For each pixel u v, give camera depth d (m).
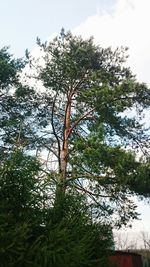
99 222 12.18
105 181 23.08
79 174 23.48
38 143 26.77
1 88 27.30
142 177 22.25
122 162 22.06
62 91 28.08
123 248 48.78
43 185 10.94
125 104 24.75
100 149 22.30
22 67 27.25
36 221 9.92
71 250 9.48
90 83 27.33
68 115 27.55
